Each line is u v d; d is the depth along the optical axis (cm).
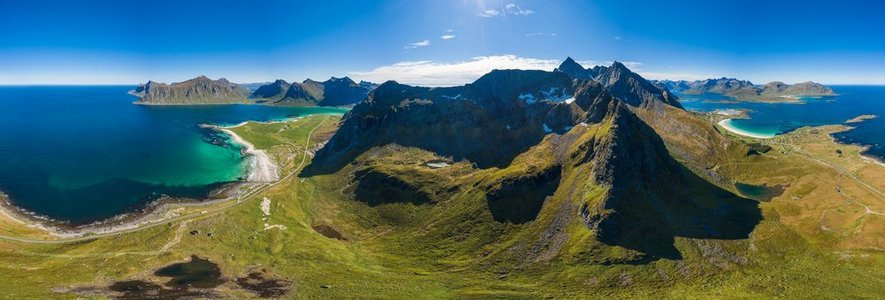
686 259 18400
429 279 18450
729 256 18675
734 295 15825
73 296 15288
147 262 19188
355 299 16338
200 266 19288
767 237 19950
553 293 16788
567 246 19688
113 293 16000
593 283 17338
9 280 16450
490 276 18625
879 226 19812
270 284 17712
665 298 15975
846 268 17300
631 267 17962
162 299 15562
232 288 17125
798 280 16650
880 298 15025
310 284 17788
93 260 18950
